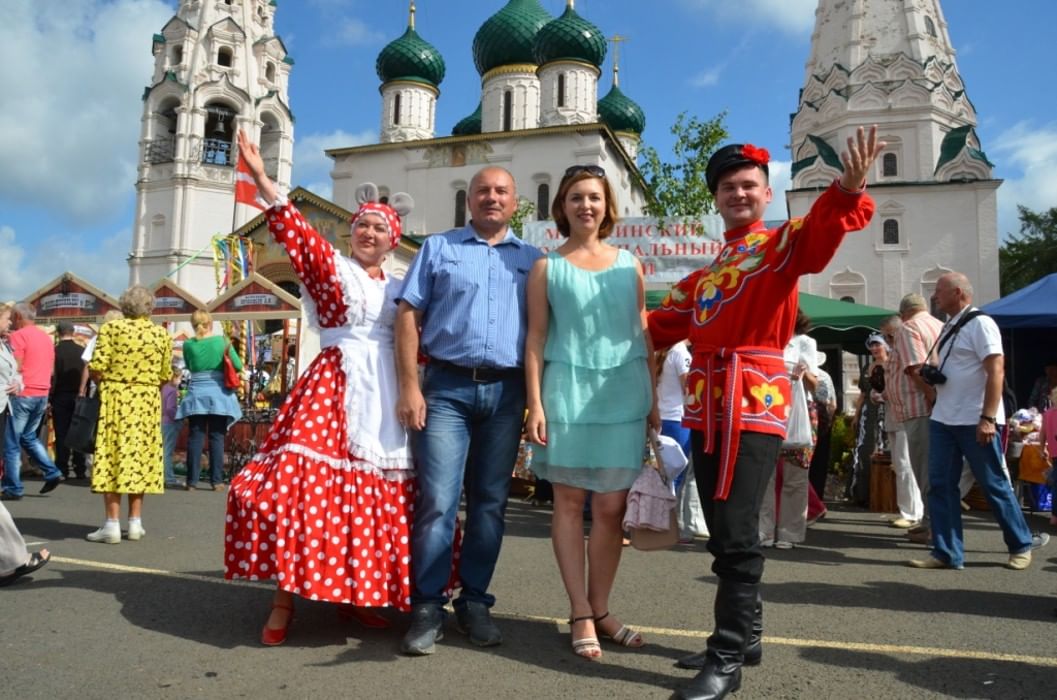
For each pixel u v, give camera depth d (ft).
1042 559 19.62
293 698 9.38
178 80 121.39
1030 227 141.69
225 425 31.78
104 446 19.04
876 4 127.95
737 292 10.27
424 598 11.57
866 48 126.82
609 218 12.47
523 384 12.49
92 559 16.97
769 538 20.95
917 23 125.90
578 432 11.49
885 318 33.12
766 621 13.23
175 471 37.63
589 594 11.93
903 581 16.69
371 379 12.28
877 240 120.16
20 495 27.48
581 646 11.15
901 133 123.03
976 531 24.47
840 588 15.84
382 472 12.11
